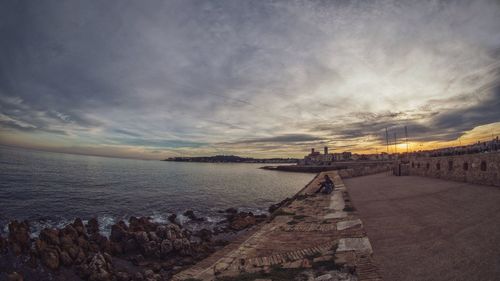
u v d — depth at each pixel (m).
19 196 31.06
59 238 13.57
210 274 7.30
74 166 103.50
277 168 163.38
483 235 6.79
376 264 6.24
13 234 13.62
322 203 16.28
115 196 35.12
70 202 29.52
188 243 14.03
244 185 54.44
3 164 76.44
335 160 154.75
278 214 14.15
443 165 19.86
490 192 11.92
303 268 6.77
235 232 18.31
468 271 5.21
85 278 11.01
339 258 7.03
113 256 13.61
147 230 17.48
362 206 13.72
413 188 17.16
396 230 8.61
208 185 53.09
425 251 6.53
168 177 74.94
